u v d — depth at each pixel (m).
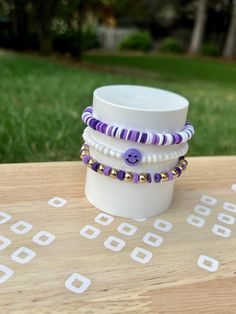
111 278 0.14
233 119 0.57
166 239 0.17
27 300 0.13
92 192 0.19
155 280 0.14
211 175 0.24
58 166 0.23
